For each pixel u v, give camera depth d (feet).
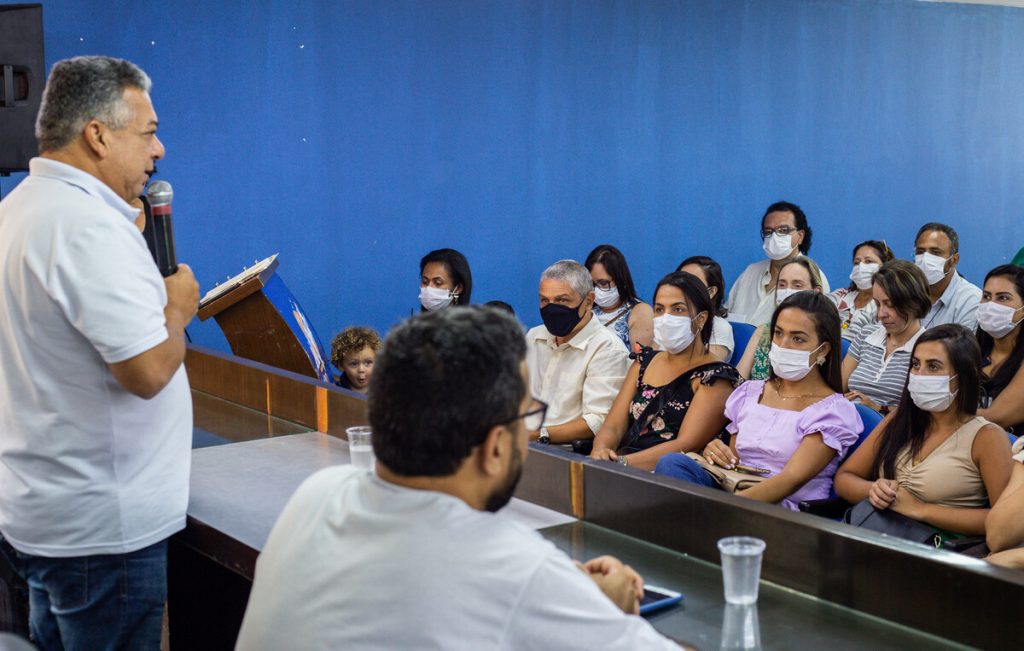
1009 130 24.95
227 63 16.35
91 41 15.23
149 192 6.81
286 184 17.06
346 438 8.72
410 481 3.81
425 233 18.42
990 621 4.77
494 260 19.19
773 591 5.55
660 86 20.57
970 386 8.79
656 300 11.07
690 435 10.78
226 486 7.34
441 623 3.59
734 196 21.79
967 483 8.79
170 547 8.27
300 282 17.37
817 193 22.84
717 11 21.03
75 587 6.21
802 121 22.39
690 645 4.84
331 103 17.30
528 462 6.99
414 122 18.08
